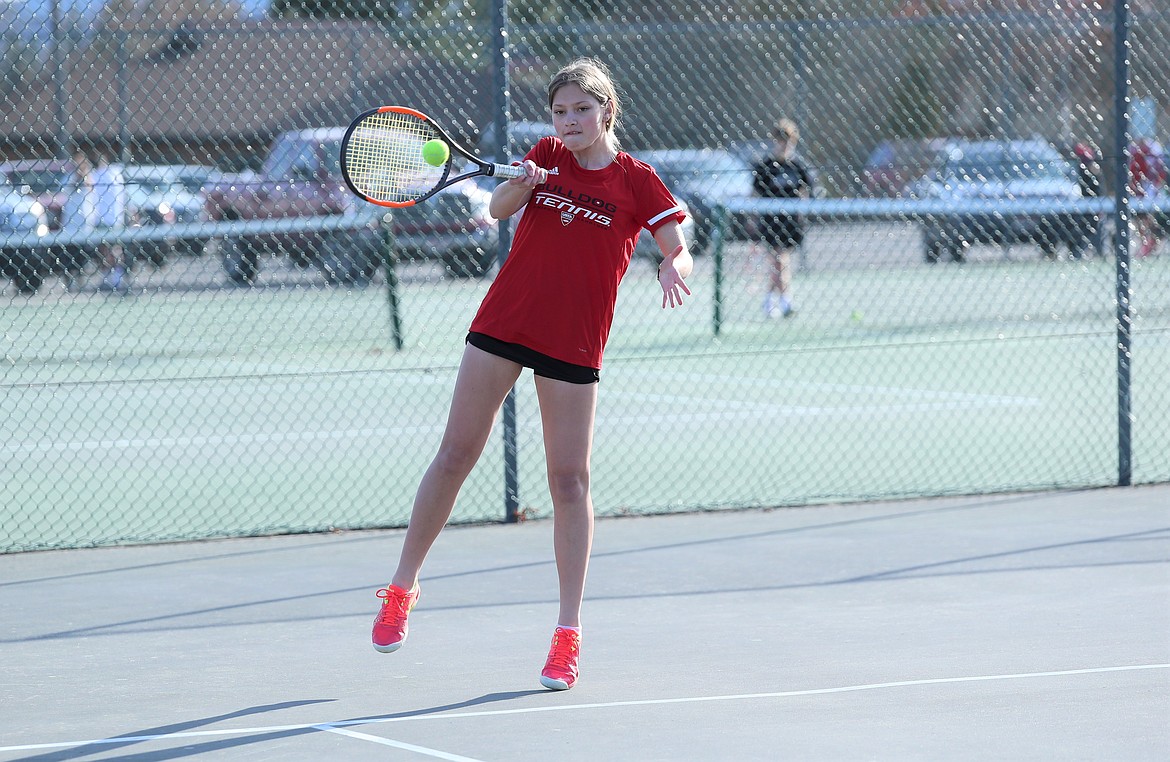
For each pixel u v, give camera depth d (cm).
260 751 1108
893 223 5025
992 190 4125
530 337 1275
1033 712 1187
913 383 3522
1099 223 3969
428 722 1180
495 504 2247
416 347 3997
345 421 3036
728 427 2927
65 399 3067
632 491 2319
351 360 3812
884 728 1148
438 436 2848
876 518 2091
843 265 5262
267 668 1364
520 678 1322
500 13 2047
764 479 2409
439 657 1402
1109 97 3912
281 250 3975
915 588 1666
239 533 1998
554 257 1277
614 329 4584
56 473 2473
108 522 2095
